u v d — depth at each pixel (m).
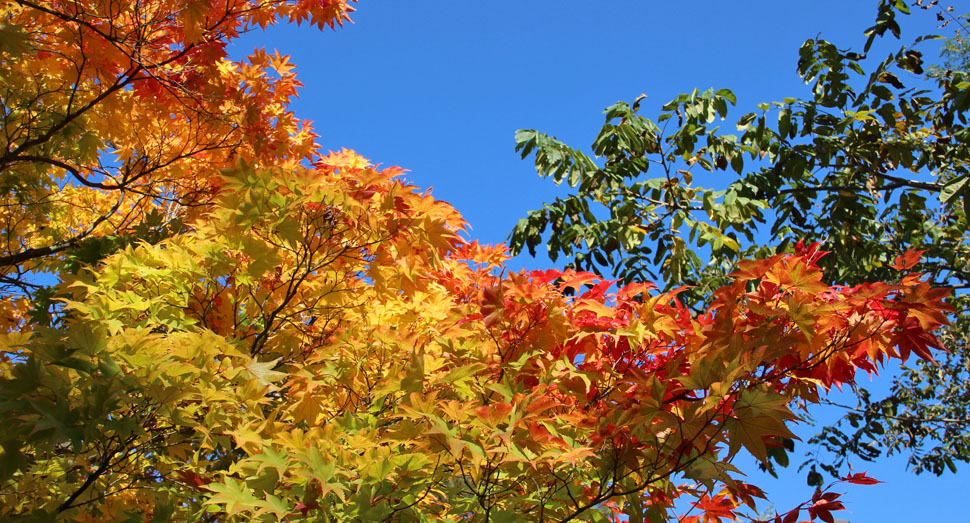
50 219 5.41
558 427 2.54
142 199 5.04
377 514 2.14
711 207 5.84
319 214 2.86
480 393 2.82
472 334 2.98
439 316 3.35
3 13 3.58
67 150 4.21
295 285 3.21
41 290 3.83
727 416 2.11
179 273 2.92
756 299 2.63
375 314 3.29
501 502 2.57
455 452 2.02
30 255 3.88
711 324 2.77
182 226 3.75
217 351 2.46
